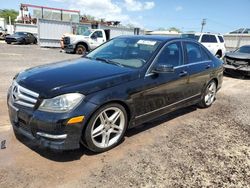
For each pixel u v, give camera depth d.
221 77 5.96
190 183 2.95
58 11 26.33
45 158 3.24
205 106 5.70
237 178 3.12
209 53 5.55
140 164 3.25
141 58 4.00
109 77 3.39
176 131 4.36
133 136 4.04
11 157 3.21
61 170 3.02
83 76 3.33
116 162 3.26
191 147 3.81
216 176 3.12
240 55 10.27
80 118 2.98
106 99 3.20
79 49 18.36
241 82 9.50
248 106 6.18
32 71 3.63
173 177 3.04
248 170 3.31
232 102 6.46
